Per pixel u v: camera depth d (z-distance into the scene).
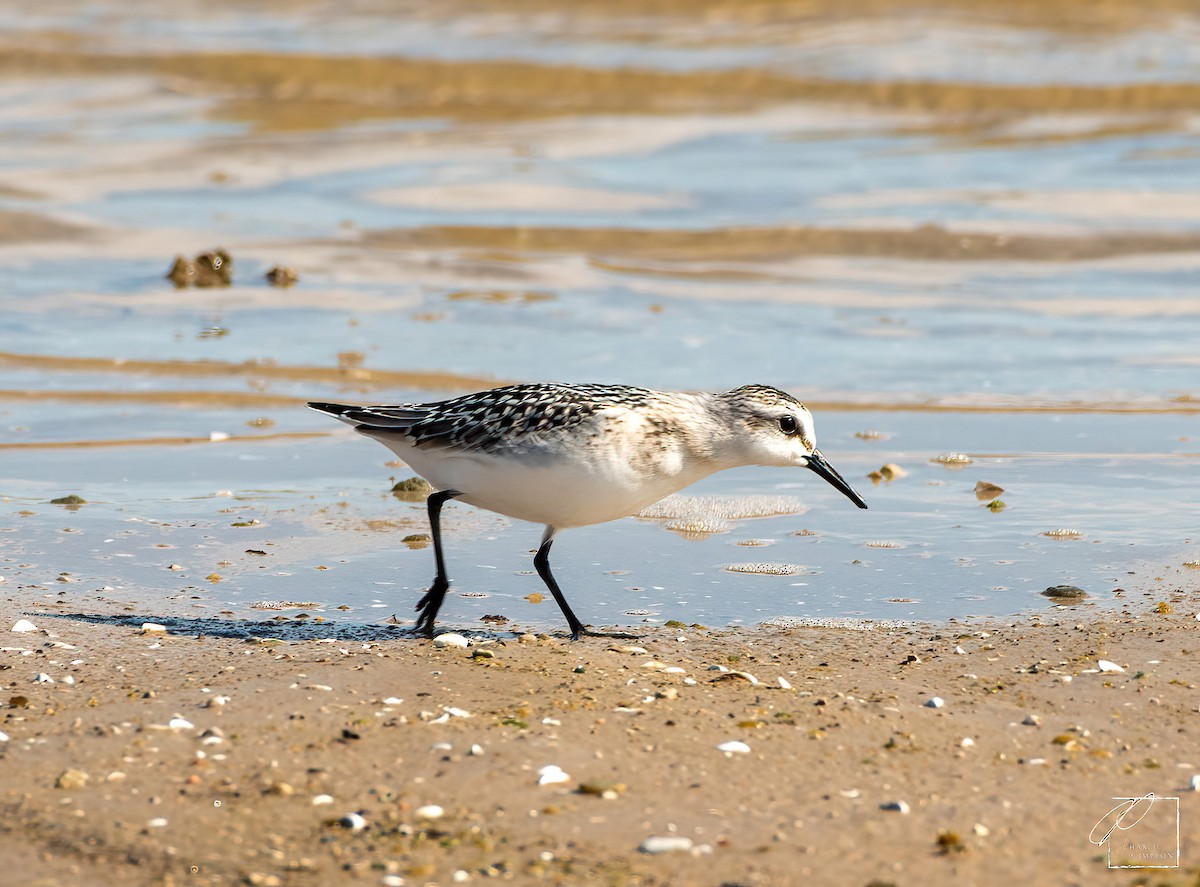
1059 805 7.19
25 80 35.22
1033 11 40.00
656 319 20.56
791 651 9.70
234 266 22.83
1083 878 6.44
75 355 18.53
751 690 8.82
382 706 8.41
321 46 37.62
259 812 7.02
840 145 31.28
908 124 33.16
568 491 9.69
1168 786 7.42
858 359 18.81
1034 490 13.81
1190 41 37.94
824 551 12.15
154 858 6.57
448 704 8.47
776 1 40.84
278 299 21.23
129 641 9.69
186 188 27.41
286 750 7.73
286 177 28.34
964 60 36.72
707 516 13.22
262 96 35.00
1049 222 24.98
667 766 7.58
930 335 19.95
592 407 9.63
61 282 21.83
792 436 10.41
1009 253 23.91
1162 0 40.59
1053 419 16.38
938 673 9.19
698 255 23.98
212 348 18.95
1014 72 35.84
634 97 35.31
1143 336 19.86
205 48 37.22
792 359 18.78
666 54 37.31
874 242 24.30
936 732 8.12
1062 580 11.26
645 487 9.89
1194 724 8.26
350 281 22.20
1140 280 22.56
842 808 7.12
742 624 10.37
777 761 7.68
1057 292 22.02
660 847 6.67
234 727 8.05
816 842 6.76
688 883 6.37
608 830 6.85
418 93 35.66
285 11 41.00
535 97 35.44
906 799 7.23
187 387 17.39
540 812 7.04
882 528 12.76
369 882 6.36
